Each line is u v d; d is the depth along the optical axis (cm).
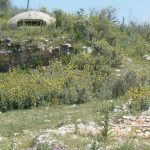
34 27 2850
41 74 2403
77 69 2498
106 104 1839
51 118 1686
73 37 2770
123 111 1678
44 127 1529
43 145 1191
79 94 2086
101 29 2933
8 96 2034
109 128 1343
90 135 1327
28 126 1564
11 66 2609
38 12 3059
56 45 2667
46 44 2658
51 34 2764
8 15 3550
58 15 2956
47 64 2630
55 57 2652
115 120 1523
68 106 1991
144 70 2536
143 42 3275
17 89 2058
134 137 1312
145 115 1603
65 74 2356
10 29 2864
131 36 3278
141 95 1848
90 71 2459
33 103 2039
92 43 2720
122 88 2144
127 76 2211
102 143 1232
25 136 1397
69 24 2877
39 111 1902
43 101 2056
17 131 1504
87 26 2866
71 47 2678
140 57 2914
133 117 1545
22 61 2617
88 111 1772
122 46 3039
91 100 2088
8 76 2397
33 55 2628
